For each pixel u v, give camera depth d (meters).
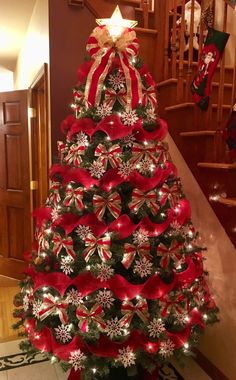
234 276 1.76
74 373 1.71
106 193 1.40
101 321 1.35
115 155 1.40
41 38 2.47
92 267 1.35
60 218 1.44
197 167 1.99
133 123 1.43
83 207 1.41
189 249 1.55
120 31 1.48
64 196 1.52
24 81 3.50
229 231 1.78
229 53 2.80
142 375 1.70
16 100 3.06
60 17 2.14
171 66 2.39
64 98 2.20
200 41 2.17
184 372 1.97
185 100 2.20
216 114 2.14
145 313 1.37
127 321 1.35
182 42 2.20
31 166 3.06
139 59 1.55
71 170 1.46
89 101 1.47
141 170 1.43
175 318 1.45
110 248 1.37
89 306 1.36
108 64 1.45
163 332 1.39
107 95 1.45
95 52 1.54
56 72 2.17
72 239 1.44
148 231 1.40
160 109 2.35
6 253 3.31
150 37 2.37
